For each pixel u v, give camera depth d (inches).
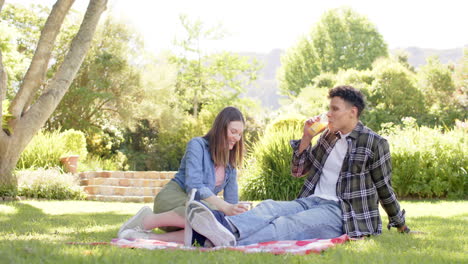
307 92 1018.7
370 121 819.4
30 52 815.7
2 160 315.0
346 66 1530.5
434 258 91.6
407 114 863.7
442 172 337.7
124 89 791.1
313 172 133.2
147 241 116.3
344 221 124.0
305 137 132.3
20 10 811.4
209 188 128.7
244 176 354.6
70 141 537.3
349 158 127.1
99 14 328.8
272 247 104.2
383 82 869.8
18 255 87.1
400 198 345.1
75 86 762.8
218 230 106.4
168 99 878.4
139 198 382.0
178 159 874.1
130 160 821.9
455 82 1000.9
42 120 318.7
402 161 346.6
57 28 323.0
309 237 120.0
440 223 167.8
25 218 187.6
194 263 84.0
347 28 1585.9
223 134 129.3
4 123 313.9
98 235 133.2
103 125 825.5
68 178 370.3
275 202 123.5
